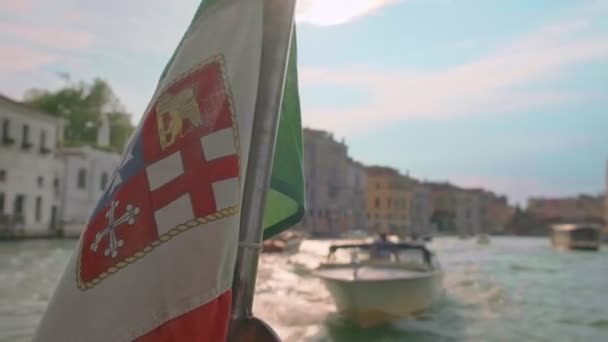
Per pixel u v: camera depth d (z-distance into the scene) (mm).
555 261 33719
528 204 139500
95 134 59156
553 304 13727
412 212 106688
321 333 9562
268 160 1660
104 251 1553
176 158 1566
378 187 102312
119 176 1642
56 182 44250
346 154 85875
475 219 127250
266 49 1701
